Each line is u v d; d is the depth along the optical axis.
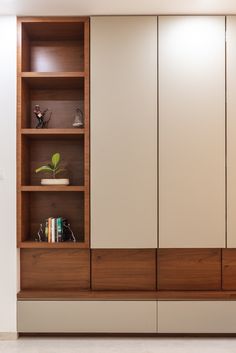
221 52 3.07
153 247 3.07
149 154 3.07
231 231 3.07
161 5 2.91
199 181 3.07
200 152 3.07
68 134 3.15
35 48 3.46
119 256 3.16
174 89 3.06
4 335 3.08
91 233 3.09
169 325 3.06
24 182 3.24
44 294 3.07
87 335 3.15
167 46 3.07
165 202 3.07
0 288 3.10
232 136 3.07
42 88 3.46
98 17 3.08
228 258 3.15
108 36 3.08
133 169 3.08
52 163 3.35
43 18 3.10
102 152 3.08
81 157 3.47
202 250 3.15
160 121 3.07
